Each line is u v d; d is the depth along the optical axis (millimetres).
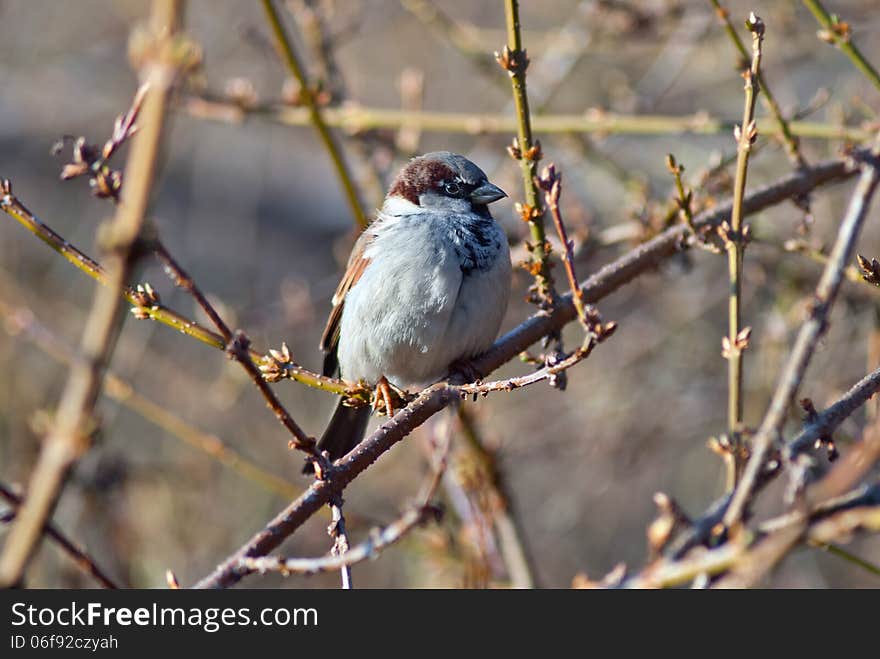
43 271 14289
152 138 3465
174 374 13219
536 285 7387
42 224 5805
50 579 10562
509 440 12938
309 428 13422
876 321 9211
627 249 10250
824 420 5453
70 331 13203
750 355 12477
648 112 11289
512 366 13891
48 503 3500
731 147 12742
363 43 16266
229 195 16406
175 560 11477
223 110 10195
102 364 3451
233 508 12273
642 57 14344
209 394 13125
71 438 3486
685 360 12859
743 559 4727
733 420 6375
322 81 9562
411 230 8102
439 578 9484
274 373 6688
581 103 14320
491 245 8125
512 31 6312
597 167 11508
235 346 5066
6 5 15336
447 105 15961
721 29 11492
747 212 7914
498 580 9383
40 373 12609
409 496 12039
